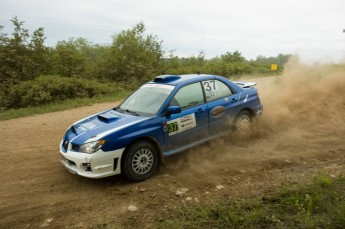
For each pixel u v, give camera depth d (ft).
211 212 13.12
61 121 32.24
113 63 65.57
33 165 19.63
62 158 17.47
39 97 44.86
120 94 51.88
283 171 17.25
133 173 16.37
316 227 11.57
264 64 114.83
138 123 16.63
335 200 13.23
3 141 25.40
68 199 15.15
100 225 12.71
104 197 15.21
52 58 61.11
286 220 12.16
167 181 16.66
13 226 13.04
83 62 63.93
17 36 56.44
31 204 14.78
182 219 12.73
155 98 18.74
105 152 15.55
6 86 49.73
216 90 20.81
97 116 19.17
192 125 18.80
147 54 70.23
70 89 48.96
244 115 22.22
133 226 12.64
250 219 12.16
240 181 16.29
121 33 68.18
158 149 17.47
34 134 27.27
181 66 86.84
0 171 18.85
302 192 14.01
